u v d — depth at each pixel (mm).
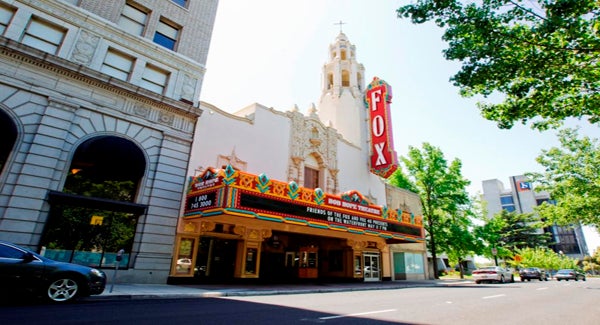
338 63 34406
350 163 27078
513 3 7625
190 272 15766
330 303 10039
